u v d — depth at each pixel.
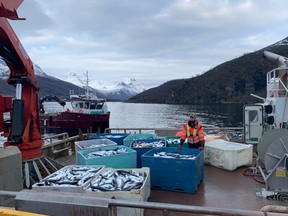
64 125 30.56
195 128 7.71
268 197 5.82
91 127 27.67
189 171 6.15
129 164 6.85
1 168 5.38
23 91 7.43
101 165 6.26
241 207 5.41
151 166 6.45
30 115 7.39
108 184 4.96
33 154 7.39
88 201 3.10
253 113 10.23
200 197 5.95
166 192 6.26
